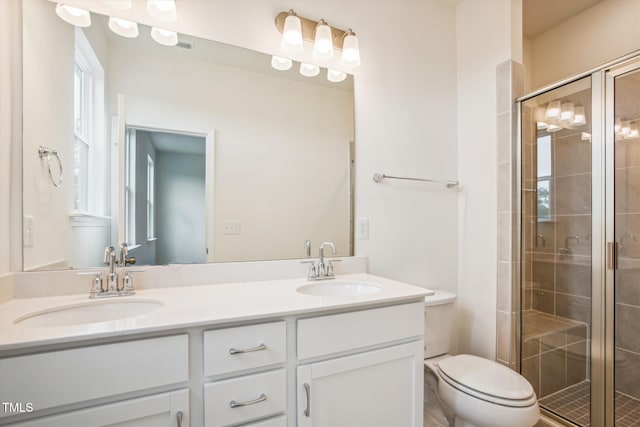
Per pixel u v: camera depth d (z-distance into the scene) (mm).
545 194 1825
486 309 1881
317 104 1680
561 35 2320
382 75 1834
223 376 888
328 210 1696
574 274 1729
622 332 1567
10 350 702
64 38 1204
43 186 1151
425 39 1987
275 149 1594
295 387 982
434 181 1972
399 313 1168
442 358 1643
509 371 1372
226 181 1495
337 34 1657
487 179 1894
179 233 1399
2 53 1042
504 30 1802
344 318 1057
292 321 987
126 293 1163
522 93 1801
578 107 1661
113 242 1283
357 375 1081
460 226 2062
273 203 1583
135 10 1309
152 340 807
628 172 1579
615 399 1539
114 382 768
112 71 1299
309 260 1591
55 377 721
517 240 1771
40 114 1149
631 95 1562
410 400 1186
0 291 999
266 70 1571
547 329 1833
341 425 1053
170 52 1392
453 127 2076
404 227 1887
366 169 1782
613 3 2031
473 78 1990
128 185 1322
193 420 856
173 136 1400
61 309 1002
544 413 1670
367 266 1769
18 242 1090
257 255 1543
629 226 1586
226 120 1497
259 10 1525
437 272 1986
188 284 1351
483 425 1201
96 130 1271
